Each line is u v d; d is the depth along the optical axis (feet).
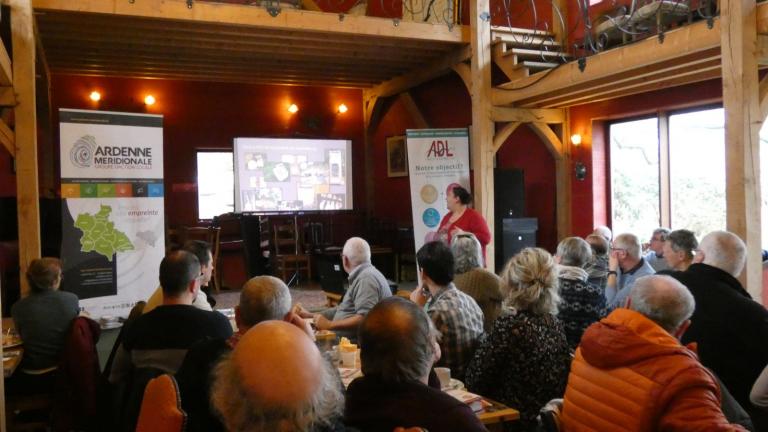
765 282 19.58
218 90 35.04
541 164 28.76
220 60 28.48
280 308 7.61
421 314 5.74
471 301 10.30
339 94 37.78
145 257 18.10
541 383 8.69
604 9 24.20
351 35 24.18
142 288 18.07
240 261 34.01
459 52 26.53
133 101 33.30
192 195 34.50
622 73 20.07
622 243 14.82
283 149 34.73
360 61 29.19
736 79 15.69
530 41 25.84
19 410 12.82
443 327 9.83
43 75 28.25
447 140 23.97
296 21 22.85
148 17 21.04
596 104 25.67
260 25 22.35
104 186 17.54
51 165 29.96
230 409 3.77
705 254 9.46
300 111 36.83
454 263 10.41
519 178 27.04
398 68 30.94
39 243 18.26
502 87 24.64
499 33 25.68
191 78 32.35
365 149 37.99
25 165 18.19
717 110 21.77
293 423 3.67
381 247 34.40
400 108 35.81
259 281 7.74
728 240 9.31
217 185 35.12
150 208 18.16
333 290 20.24
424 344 5.61
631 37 21.74
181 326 8.32
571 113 27.02
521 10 28.84
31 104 18.25
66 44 25.09
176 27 22.68
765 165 20.43
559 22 26.48
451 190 19.58
